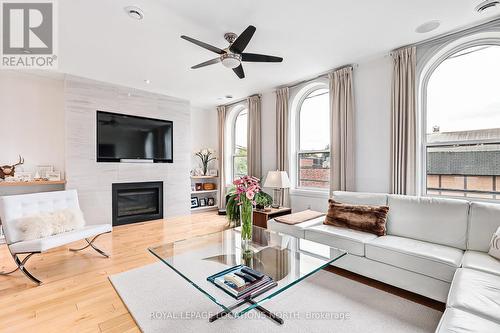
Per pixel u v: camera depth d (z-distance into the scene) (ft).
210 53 10.46
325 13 7.75
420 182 9.89
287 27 8.54
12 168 12.11
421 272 6.68
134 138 15.62
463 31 8.73
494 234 6.63
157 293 7.30
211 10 7.52
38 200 9.61
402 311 6.40
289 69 12.28
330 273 8.64
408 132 9.75
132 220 15.58
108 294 7.31
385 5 7.38
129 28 8.50
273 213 12.42
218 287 5.55
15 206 8.80
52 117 13.71
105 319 6.16
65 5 7.25
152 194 16.62
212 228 14.74
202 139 20.84
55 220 9.12
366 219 8.84
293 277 5.90
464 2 7.23
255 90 15.80
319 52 10.45
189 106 18.28
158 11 7.54
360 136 11.46
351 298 7.03
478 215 7.26
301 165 14.79
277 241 8.39
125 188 15.26
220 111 19.83
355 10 7.61
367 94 11.21
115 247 11.39
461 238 7.37
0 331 5.69
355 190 11.59
